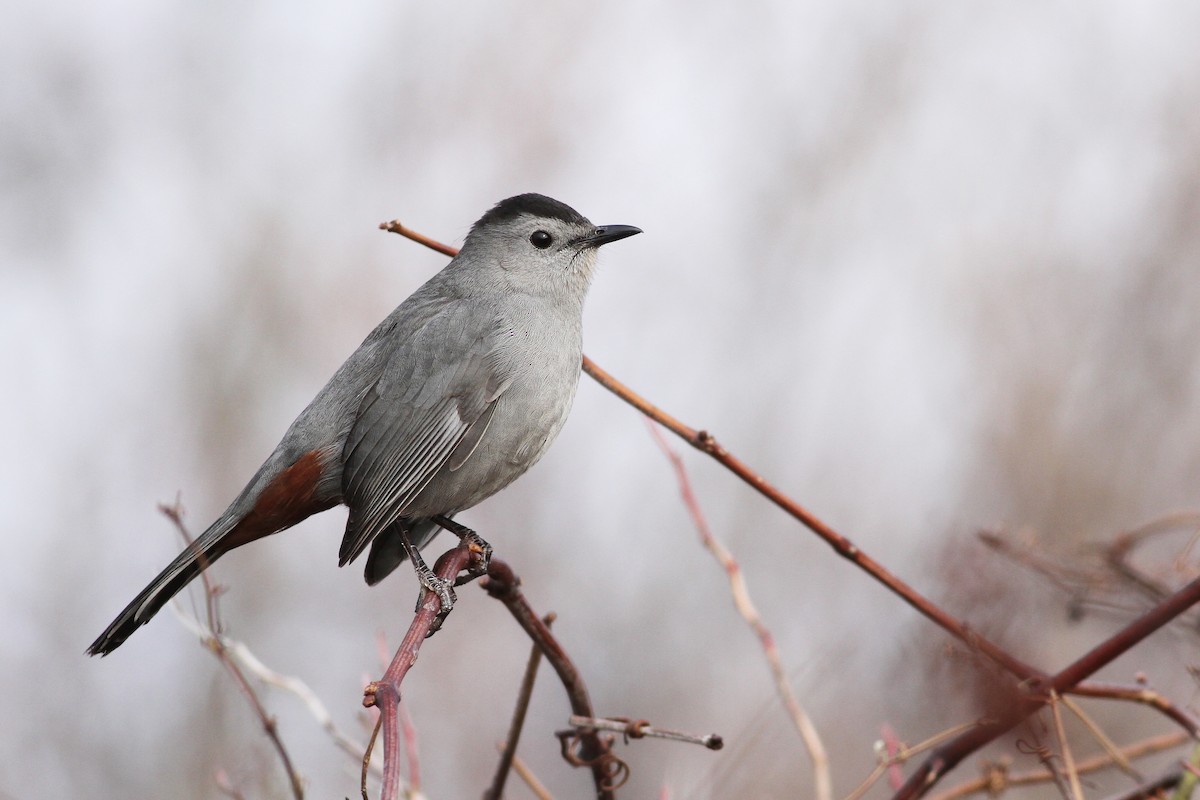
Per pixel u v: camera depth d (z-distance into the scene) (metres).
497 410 9.14
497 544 13.93
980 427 14.41
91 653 8.21
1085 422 14.48
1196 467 14.00
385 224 8.25
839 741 10.19
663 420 7.51
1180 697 10.04
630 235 9.78
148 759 11.95
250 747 9.62
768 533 13.48
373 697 5.16
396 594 14.16
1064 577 8.04
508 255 9.63
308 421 9.20
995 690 6.45
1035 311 15.20
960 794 7.32
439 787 12.54
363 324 15.86
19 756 12.05
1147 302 15.09
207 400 15.30
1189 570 8.30
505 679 13.28
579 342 9.72
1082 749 9.86
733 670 12.72
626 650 13.08
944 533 11.38
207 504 14.65
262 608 13.76
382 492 8.95
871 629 9.38
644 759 12.26
